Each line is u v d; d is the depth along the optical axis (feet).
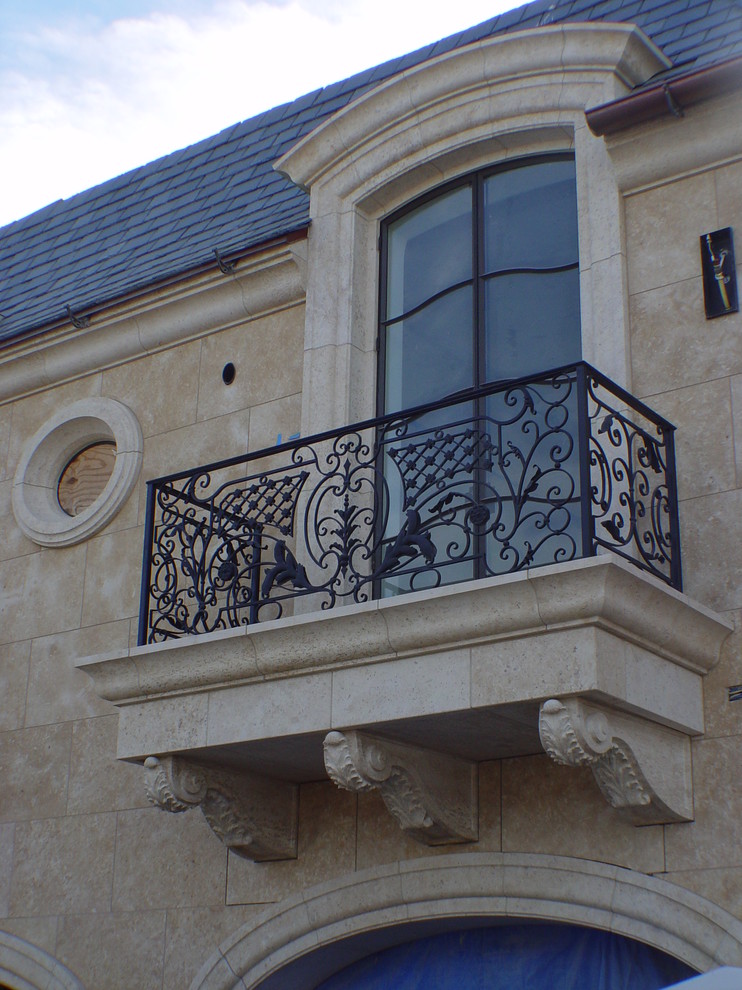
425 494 27.40
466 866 23.93
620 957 23.58
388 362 29.30
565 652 20.81
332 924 25.17
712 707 22.57
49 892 28.99
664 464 24.04
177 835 27.84
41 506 33.24
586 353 25.85
